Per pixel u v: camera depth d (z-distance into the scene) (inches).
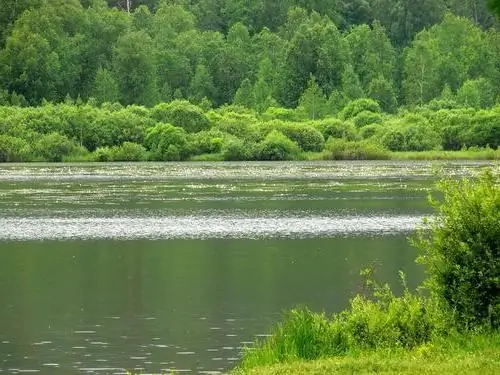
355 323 1270.9
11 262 2426.2
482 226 1214.9
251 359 1217.4
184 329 1638.8
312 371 1057.5
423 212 3607.3
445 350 1133.1
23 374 1359.5
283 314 1748.3
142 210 3752.5
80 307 1839.3
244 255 2532.0
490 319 1187.9
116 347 1515.7
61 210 3764.8
